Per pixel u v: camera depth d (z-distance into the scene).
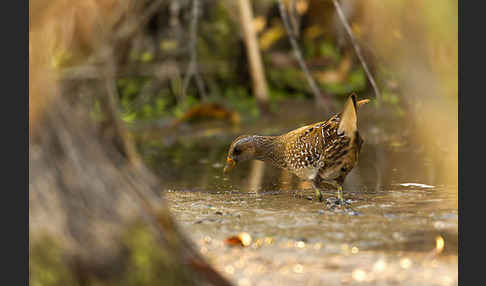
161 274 5.82
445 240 7.82
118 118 6.20
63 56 6.23
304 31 23.23
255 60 21.00
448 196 10.51
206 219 9.19
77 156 5.85
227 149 16.47
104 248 5.71
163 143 17.55
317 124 10.84
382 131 17.94
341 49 22.27
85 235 5.73
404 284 6.30
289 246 7.70
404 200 10.29
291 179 12.66
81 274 5.73
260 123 20.08
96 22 6.41
